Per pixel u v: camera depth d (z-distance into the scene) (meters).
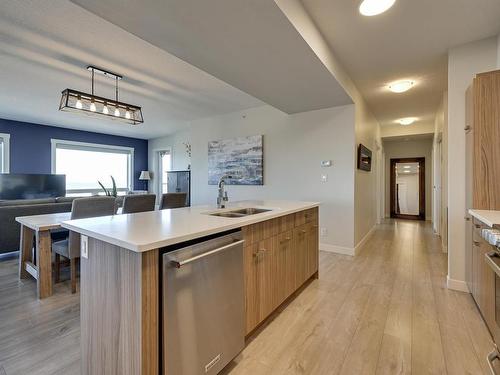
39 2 1.96
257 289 1.79
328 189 3.91
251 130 4.72
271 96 3.37
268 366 1.52
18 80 3.45
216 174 5.16
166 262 1.13
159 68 3.12
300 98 3.44
